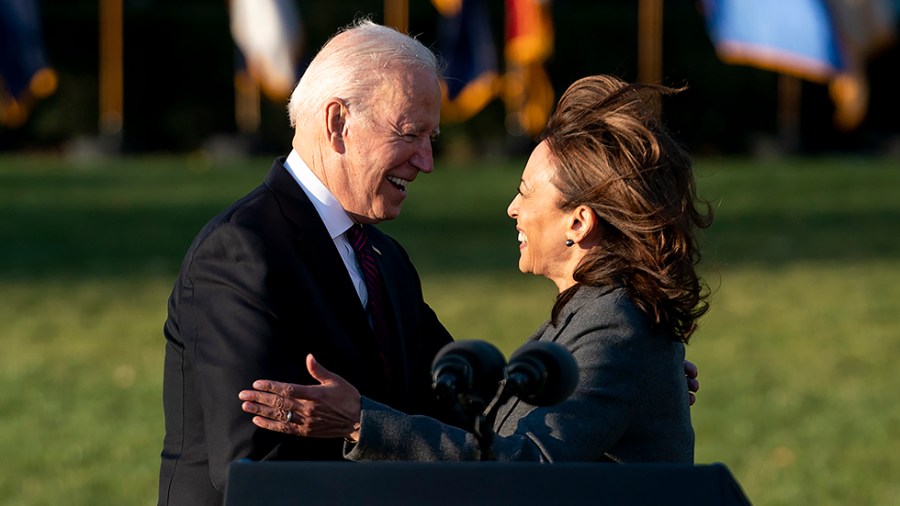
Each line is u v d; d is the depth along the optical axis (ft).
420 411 44.16
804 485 84.58
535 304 141.69
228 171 273.95
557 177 38.60
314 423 35.09
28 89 288.71
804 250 183.83
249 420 36.73
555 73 330.95
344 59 40.57
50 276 158.61
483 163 309.22
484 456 30.27
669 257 37.73
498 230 198.29
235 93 329.72
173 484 39.04
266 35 282.77
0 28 286.25
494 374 30.30
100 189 242.58
